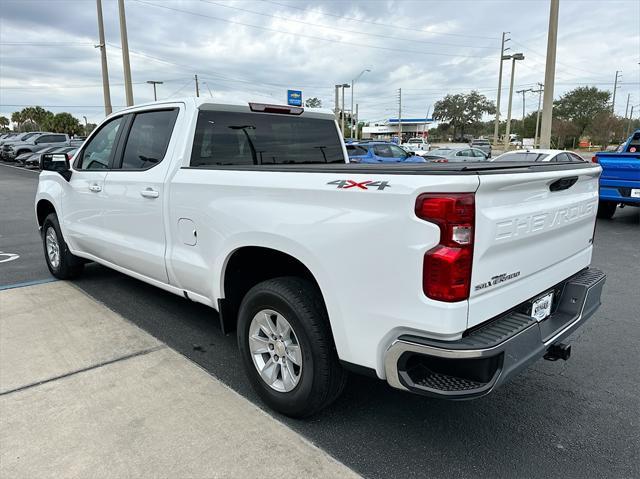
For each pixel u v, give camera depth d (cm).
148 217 379
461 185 204
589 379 347
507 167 251
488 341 215
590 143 7431
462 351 208
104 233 444
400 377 224
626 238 864
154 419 286
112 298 500
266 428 279
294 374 283
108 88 2564
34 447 260
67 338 399
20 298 498
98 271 605
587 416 299
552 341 259
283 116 421
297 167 273
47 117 8525
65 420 284
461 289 210
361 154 1692
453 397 214
